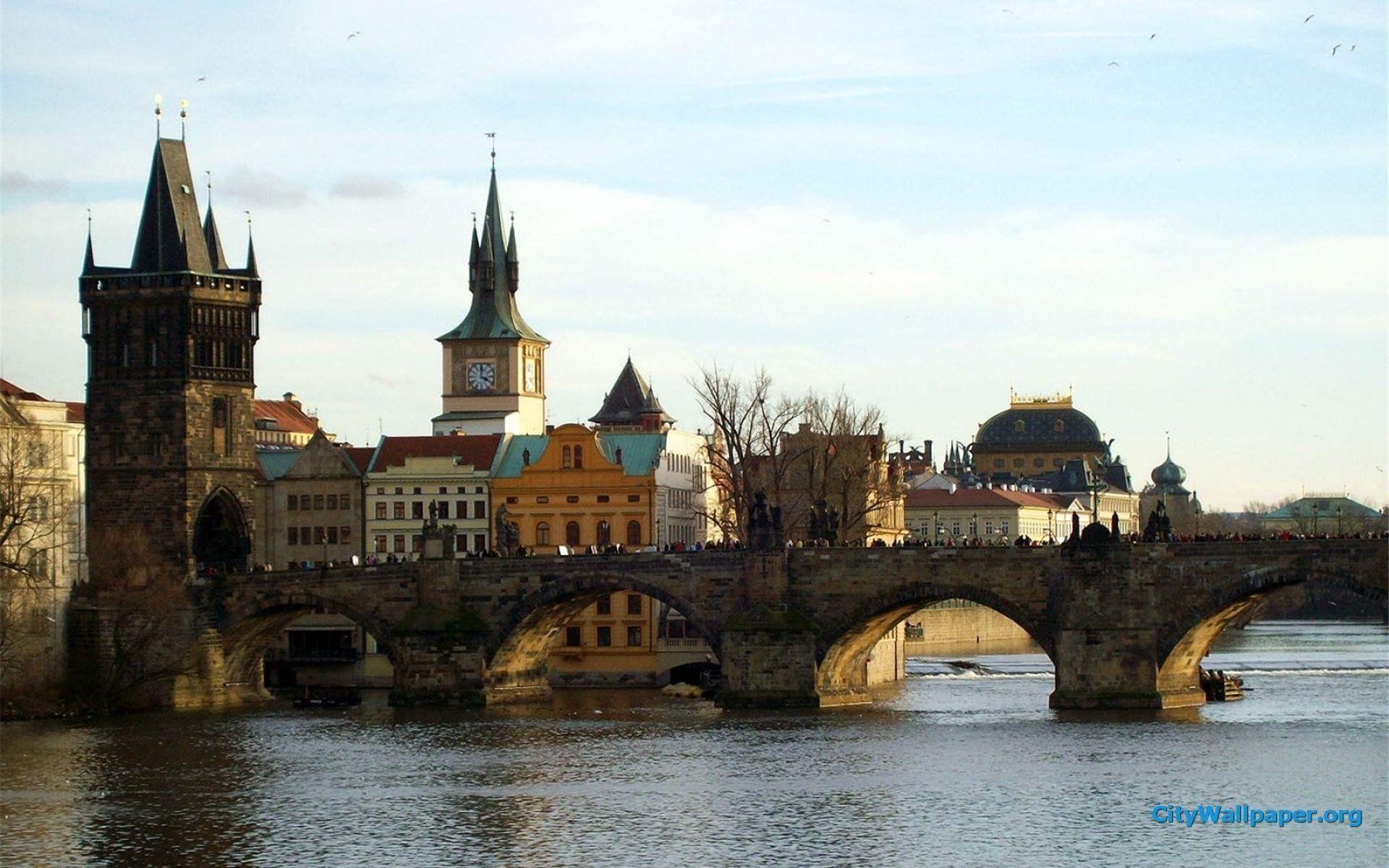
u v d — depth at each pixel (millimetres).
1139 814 174625
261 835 172250
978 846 164125
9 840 172125
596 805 182125
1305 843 164625
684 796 185625
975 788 186750
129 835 173250
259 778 198500
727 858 161500
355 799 187125
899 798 182875
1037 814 175250
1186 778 189875
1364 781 187500
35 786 195375
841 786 188625
